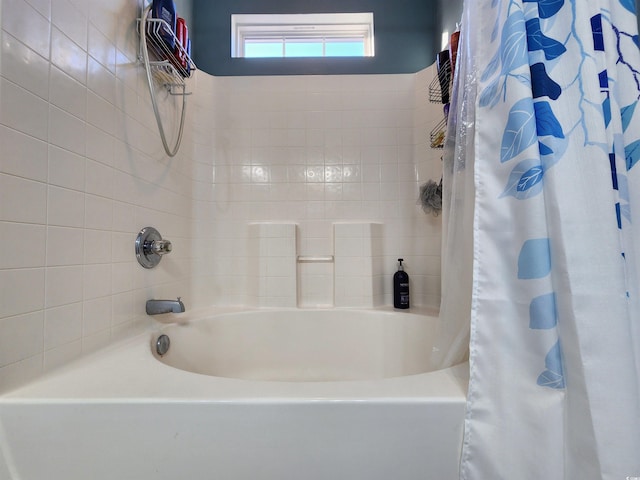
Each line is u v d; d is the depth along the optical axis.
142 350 0.83
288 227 1.56
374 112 1.65
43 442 0.54
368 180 1.64
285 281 1.54
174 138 1.34
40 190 0.65
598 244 0.48
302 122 1.65
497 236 0.56
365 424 0.54
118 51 0.93
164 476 0.53
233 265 1.61
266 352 1.41
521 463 0.50
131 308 0.99
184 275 1.42
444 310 0.80
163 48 1.10
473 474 0.53
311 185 1.64
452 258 0.76
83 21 0.78
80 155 0.77
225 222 1.62
